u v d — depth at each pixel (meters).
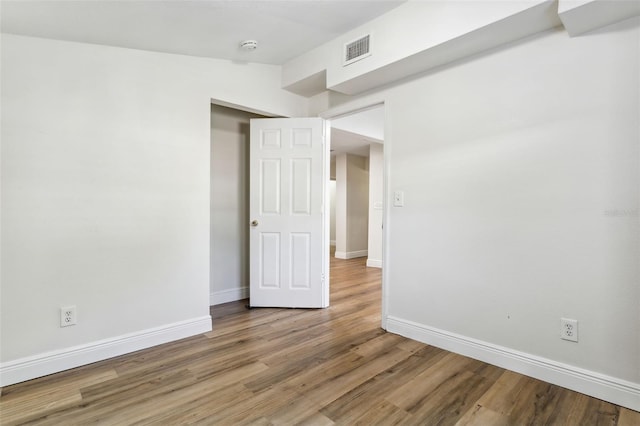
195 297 2.72
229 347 2.46
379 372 2.08
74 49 2.18
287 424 1.59
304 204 3.37
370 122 4.70
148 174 2.48
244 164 3.77
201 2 1.98
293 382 1.97
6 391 1.87
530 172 2.02
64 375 2.05
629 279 1.70
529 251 2.02
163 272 2.55
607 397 1.75
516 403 1.75
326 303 3.45
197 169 2.74
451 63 2.37
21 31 1.97
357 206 6.90
